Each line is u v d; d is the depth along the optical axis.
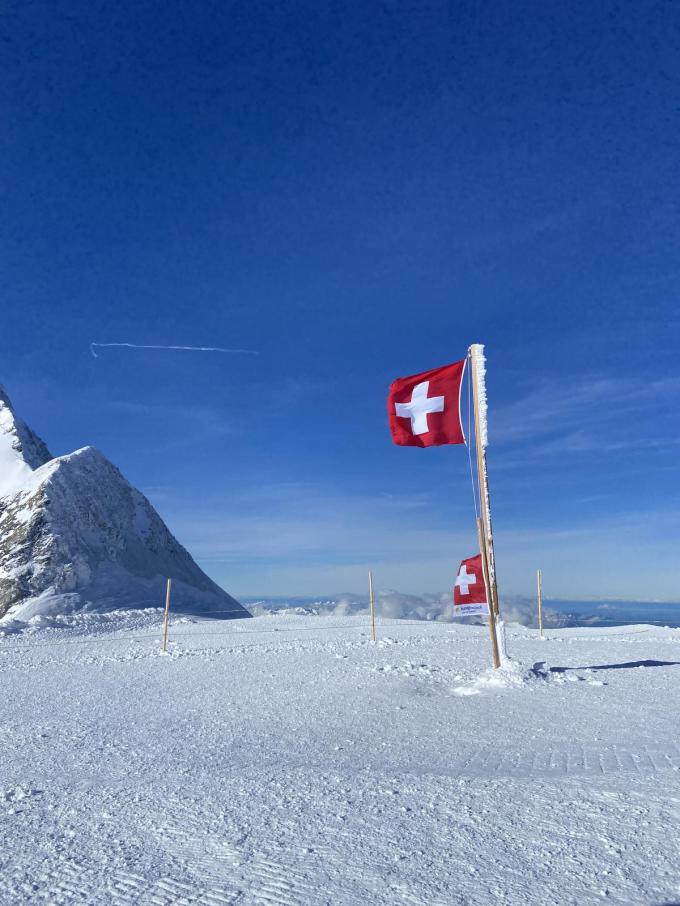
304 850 4.34
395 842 4.43
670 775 5.72
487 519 13.43
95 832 4.90
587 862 3.97
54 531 50.50
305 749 7.93
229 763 7.30
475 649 19.53
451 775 6.18
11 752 8.20
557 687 11.68
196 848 4.47
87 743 8.71
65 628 34.88
